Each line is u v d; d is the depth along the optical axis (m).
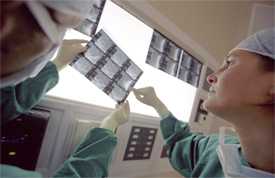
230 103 0.60
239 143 0.73
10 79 0.42
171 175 1.27
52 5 0.38
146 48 0.97
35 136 0.66
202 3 1.24
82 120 0.78
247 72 0.59
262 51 0.59
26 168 0.65
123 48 0.88
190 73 1.24
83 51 0.73
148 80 1.00
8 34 0.35
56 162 0.73
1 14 0.33
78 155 0.65
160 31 1.01
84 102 0.79
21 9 0.35
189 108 1.28
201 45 1.30
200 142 0.86
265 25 1.61
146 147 1.06
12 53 0.37
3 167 0.50
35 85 0.57
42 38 0.39
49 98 0.70
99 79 0.80
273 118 0.56
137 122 0.97
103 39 0.80
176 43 1.12
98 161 0.65
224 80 0.62
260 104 0.57
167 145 0.93
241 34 1.62
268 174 0.61
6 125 0.60
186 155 0.87
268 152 0.59
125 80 0.87
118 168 0.95
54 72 0.60
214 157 0.76
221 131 0.88
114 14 0.83
